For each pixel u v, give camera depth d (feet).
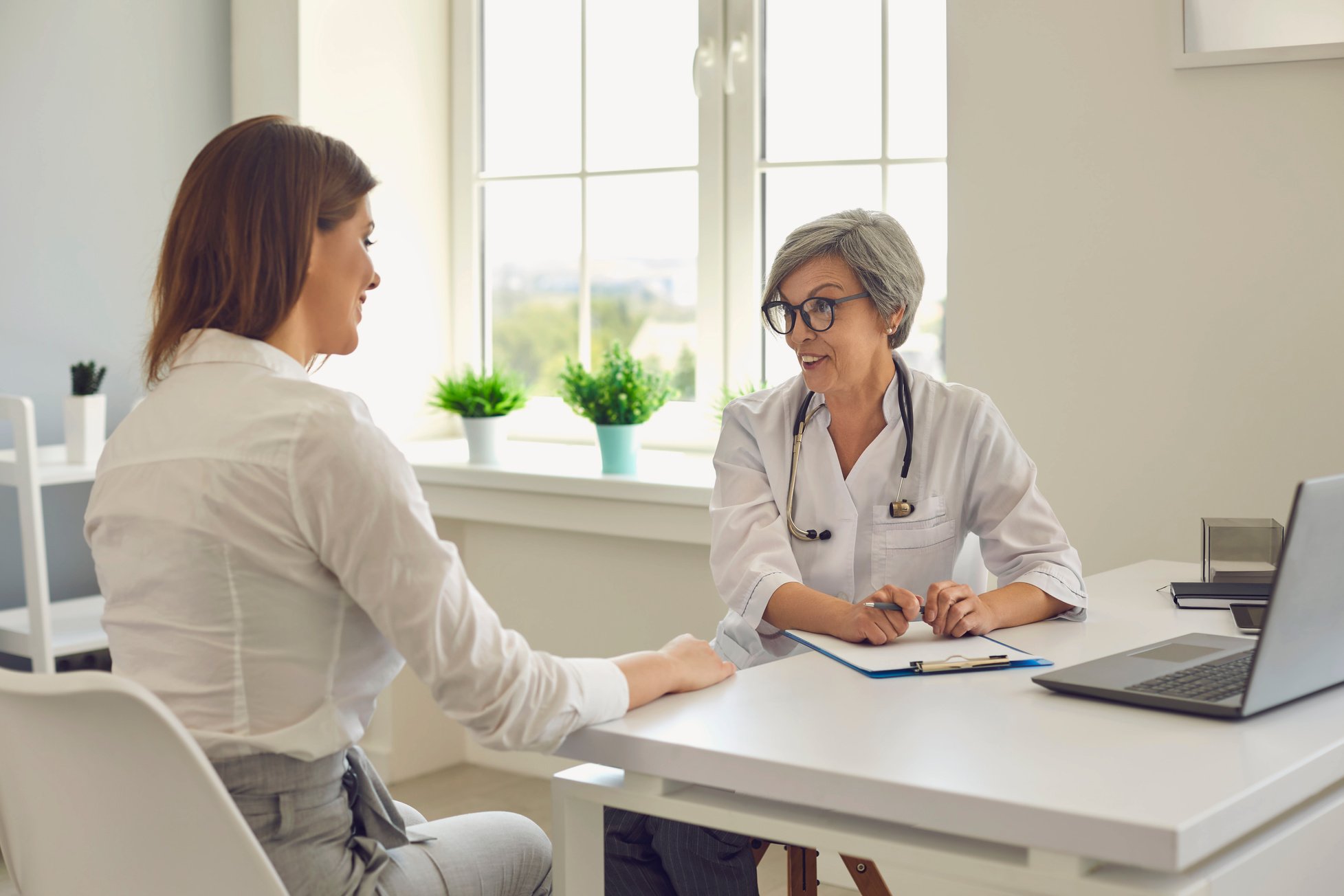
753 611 5.47
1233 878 3.16
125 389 10.82
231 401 3.59
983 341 8.14
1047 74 7.82
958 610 5.00
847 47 9.70
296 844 3.59
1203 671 4.24
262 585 3.51
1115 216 7.66
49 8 10.14
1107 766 3.35
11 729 3.29
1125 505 7.75
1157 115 7.50
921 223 9.46
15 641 8.85
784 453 6.03
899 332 5.83
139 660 3.64
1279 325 7.24
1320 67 7.03
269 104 10.97
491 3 11.58
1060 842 3.02
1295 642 3.74
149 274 10.89
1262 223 7.25
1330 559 3.72
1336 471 7.14
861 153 9.72
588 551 10.15
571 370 9.74
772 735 3.74
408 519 3.53
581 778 4.01
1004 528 5.76
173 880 3.21
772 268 5.76
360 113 11.09
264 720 3.56
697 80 10.27
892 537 5.86
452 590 3.58
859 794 3.32
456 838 4.17
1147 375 7.64
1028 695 4.14
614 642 10.07
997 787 3.20
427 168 11.65
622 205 10.95
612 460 9.57
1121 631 5.13
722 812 3.67
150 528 3.55
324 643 3.62
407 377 11.59
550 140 11.36
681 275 10.70
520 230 11.57
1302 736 3.61
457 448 11.25
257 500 3.49
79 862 3.38
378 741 10.65
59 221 10.29
